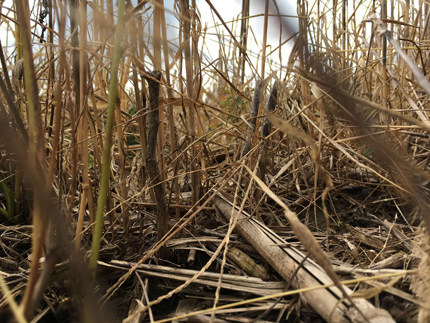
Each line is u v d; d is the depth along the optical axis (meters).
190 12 1.05
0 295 0.86
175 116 1.55
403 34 1.59
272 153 1.49
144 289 0.88
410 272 0.67
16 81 0.94
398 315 0.73
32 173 0.51
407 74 1.61
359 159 1.43
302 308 0.81
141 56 1.02
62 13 0.61
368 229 1.21
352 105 0.69
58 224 0.56
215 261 1.10
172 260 1.13
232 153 1.91
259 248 1.01
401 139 1.35
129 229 1.21
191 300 0.93
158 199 1.02
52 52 0.99
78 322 0.81
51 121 1.13
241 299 0.90
